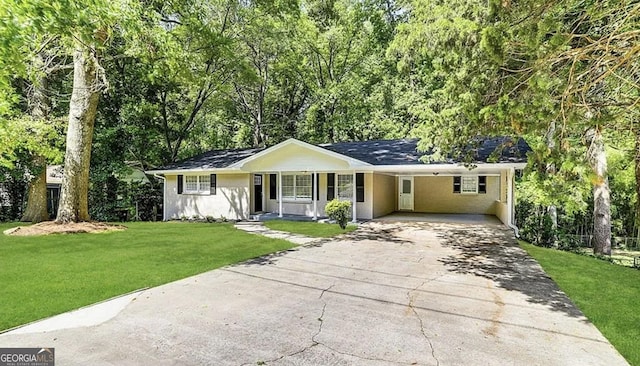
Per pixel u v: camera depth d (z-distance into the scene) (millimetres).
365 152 15047
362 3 24812
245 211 15680
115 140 16500
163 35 9961
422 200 17891
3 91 4762
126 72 16359
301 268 6824
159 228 12555
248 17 18547
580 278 6293
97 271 6480
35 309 4602
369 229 12031
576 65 4727
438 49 7363
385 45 24516
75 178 11555
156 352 3473
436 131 9031
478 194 16812
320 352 3471
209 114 25000
